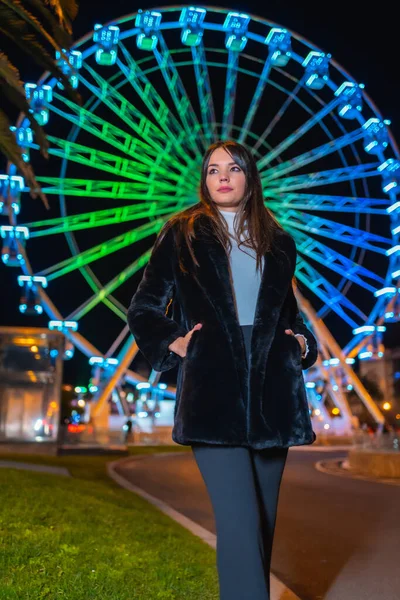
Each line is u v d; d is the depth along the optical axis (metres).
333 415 48.25
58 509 6.64
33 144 21.31
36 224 23.56
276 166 25.58
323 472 16.67
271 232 2.60
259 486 2.50
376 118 25.05
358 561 5.57
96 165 24.44
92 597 3.51
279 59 25.33
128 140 24.67
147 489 12.54
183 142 25.27
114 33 23.00
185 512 9.31
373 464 15.59
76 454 23.45
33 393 22.09
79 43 22.83
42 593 3.47
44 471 13.54
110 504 8.08
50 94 21.81
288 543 6.47
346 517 8.30
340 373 32.66
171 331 2.36
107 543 5.16
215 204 2.65
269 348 2.36
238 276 2.48
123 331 29.88
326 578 4.96
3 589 3.45
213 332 2.33
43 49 6.43
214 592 3.93
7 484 8.26
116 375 29.44
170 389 35.12
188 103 25.77
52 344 22.41
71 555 4.48
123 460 21.39
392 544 6.35
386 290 26.12
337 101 25.48
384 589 4.57
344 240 26.28
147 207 25.22
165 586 3.93
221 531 2.25
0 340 22.00
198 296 2.40
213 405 2.26
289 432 2.30
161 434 38.38
